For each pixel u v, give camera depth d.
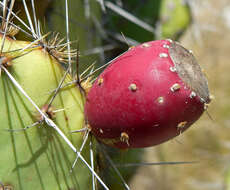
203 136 0.59
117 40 0.46
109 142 0.26
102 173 0.29
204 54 0.62
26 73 0.25
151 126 0.24
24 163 0.25
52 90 0.26
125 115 0.24
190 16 0.50
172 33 0.48
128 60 0.24
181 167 0.56
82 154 0.26
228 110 0.61
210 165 0.58
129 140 0.25
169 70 0.23
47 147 0.26
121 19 0.45
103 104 0.25
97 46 0.38
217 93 0.62
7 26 0.26
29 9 0.30
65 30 0.33
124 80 0.24
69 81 0.26
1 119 0.25
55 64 0.26
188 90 0.23
